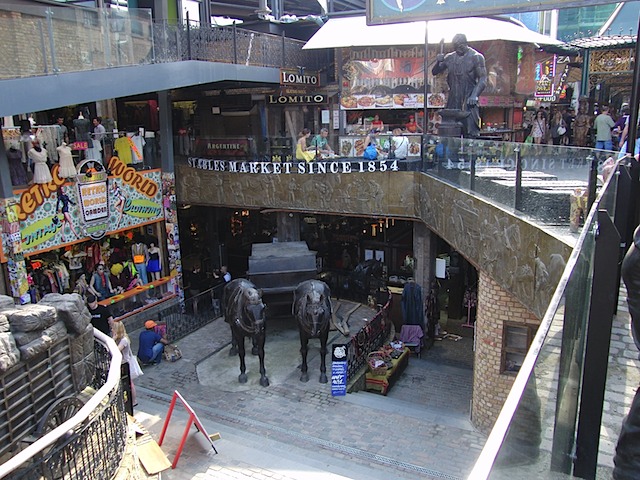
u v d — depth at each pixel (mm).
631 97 7707
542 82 23047
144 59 15375
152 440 9523
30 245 14867
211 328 17531
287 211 19531
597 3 11719
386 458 10375
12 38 12320
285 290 16500
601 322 3744
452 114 15086
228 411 12273
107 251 18266
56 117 19250
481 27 19484
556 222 8000
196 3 22266
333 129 21531
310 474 9703
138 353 14781
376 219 22672
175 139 21000
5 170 13945
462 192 12391
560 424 2889
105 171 16938
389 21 14000
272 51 19828
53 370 7727
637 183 6289
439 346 18391
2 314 7172
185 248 24953
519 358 11367
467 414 12867
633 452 2994
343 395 12992
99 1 18250
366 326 15312
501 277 10055
